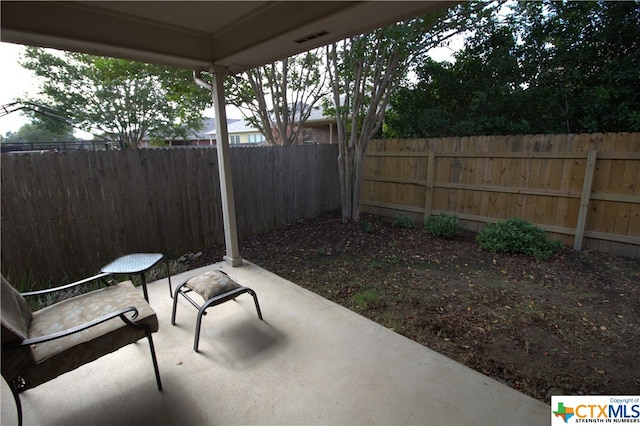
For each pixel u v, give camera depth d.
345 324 2.48
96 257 3.45
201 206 4.30
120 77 6.50
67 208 3.20
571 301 2.95
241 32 2.63
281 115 7.32
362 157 5.48
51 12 2.07
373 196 6.26
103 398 1.76
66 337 1.58
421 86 6.77
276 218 5.42
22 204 2.93
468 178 5.02
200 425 1.59
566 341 2.37
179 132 14.44
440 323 2.61
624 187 3.81
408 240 4.76
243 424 1.60
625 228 3.87
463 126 6.25
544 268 3.66
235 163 4.69
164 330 2.40
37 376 1.45
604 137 3.86
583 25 5.33
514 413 1.65
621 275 3.44
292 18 2.21
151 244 3.87
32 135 13.30
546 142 4.27
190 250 4.25
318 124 10.50
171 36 2.70
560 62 5.60
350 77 5.32
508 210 4.72
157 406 1.71
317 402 1.73
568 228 4.24
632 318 2.67
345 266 3.82
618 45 5.04
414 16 2.00
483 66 6.20
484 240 4.34
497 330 2.51
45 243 3.09
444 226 4.76
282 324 2.48
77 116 11.08
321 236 4.95
